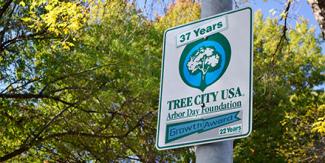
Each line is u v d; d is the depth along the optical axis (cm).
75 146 1512
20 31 1378
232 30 274
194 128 265
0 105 1397
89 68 1426
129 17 1028
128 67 1372
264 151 1922
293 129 1903
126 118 1485
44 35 1368
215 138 258
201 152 262
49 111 1521
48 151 1586
